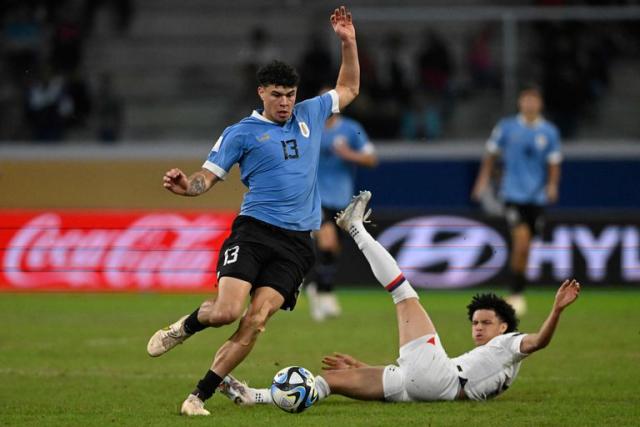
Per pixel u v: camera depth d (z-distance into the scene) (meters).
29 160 67.88
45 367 37.31
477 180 68.38
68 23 81.69
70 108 78.00
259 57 81.12
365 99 76.69
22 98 77.94
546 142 54.62
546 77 77.44
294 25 87.00
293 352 40.53
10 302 58.81
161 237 63.41
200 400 26.98
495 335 29.44
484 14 74.88
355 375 28.55
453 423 25.69
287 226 27.16
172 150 70.25
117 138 79.25
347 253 64.00
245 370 36.19
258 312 26.55
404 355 28.52
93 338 45.00
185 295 62.03
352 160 51.88
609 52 78.50
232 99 81.69
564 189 68.31
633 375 34.72
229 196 66.69
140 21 86.38
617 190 68.25
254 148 27.19
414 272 62.66
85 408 29.03
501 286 62.22
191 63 84.50
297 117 27.94
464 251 62.56
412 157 68.50
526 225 54.09
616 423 26.00
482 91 78.50
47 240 63.84
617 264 62.28
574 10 74.69
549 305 56.31
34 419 27.14
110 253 63.56
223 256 27.00
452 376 28.58
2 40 81.75
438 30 82.56
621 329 46.75
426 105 77.62
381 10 85.62
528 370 35.84
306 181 27.50
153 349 27.17
